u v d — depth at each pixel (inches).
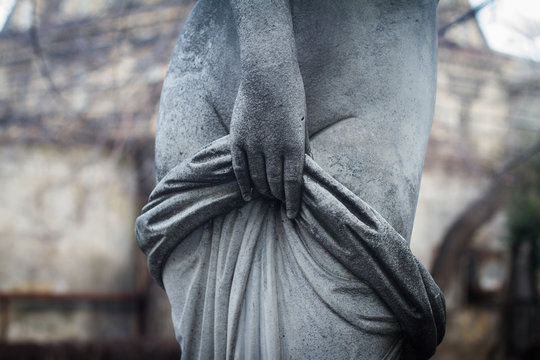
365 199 56.4
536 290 383.2
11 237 440.5
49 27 302.7
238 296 55.7
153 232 58.7
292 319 54.6
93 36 318.7
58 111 323.0
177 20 278.5
